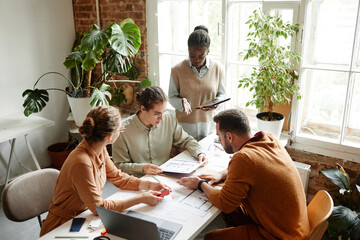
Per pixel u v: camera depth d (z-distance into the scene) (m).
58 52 4.11
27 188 2.19
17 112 3.82
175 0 3.58
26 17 3.72
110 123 1.92
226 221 2.42
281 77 2.77
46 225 2.02
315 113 3.35
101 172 2.06
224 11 3.21
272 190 1.83
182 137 2.74
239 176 1.83
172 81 3.08
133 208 2.01
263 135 1.98
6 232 3.04
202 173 2.40
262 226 1.97
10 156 3.51
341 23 2.93
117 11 3.80
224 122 2.01
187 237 1.77
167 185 2.26
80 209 2.01
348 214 2.50
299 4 2.85
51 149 4.14
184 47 3.72
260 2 3.10
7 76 3.68
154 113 2.38
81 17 4.10
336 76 3.17
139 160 2.59
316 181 3.17
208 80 3.03
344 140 3.04
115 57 3.29
